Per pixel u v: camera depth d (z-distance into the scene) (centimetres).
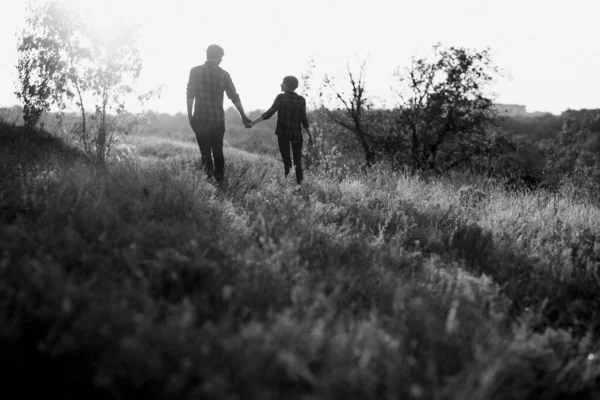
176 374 206
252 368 209
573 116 2962
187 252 346
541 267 438
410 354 261
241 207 505
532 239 499
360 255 405
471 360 255
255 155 1762
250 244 392
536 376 276
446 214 596
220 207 481
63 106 977
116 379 214
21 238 323
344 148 1839
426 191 768
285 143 742
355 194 667
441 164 1706
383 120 1870
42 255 299
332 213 545
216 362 215
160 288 293
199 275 315
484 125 1847
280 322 237
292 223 463
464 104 1777
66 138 1120
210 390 194
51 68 956
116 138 979
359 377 216
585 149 2612
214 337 232
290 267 343
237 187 633
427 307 306
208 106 682
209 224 418
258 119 743
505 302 351
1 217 396
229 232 404
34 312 240
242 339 227
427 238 493
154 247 350
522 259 457
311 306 278
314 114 1753
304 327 244
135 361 204
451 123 1784
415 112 1805
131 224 383
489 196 767
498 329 300
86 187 470
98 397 217
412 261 423
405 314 301
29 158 715
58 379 224
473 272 411
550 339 309
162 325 232
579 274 427
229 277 328
